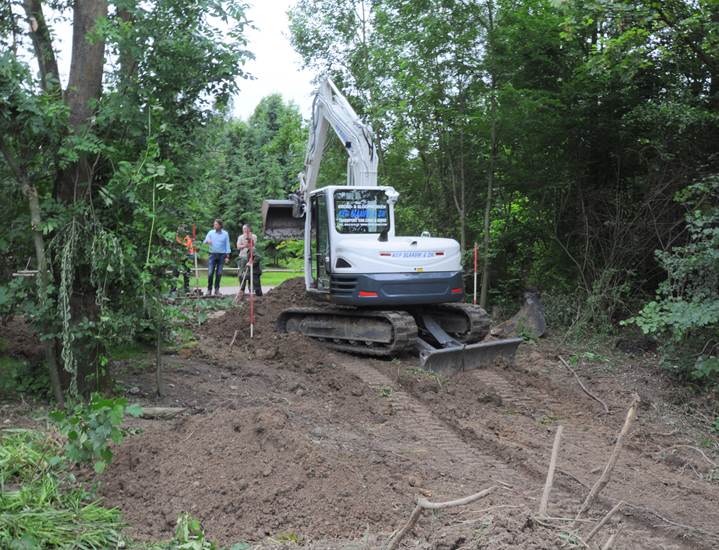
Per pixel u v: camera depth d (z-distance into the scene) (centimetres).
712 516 567
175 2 734
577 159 1440
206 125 810
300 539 466
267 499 502
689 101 1202
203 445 568
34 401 745
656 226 1271
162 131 733
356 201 1137
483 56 1459
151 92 741
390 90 1602
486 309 1562
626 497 593
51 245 718
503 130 1437
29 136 701
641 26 1096
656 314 914
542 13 1368
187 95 788
